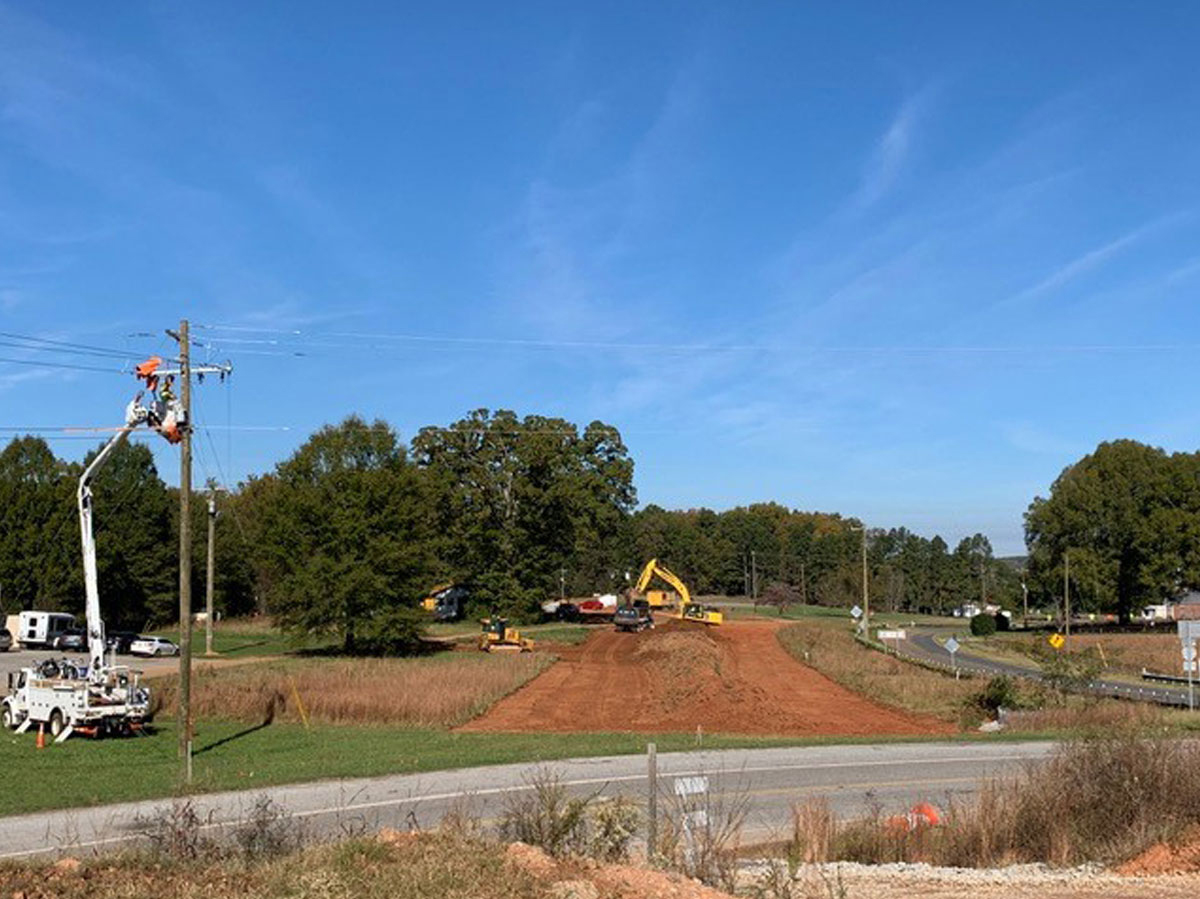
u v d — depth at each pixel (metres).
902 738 33.47
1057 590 117.62
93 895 11.08
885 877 15.15
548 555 102.81
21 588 95.12
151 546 103.25
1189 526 108.88
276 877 11.52
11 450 103.25
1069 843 16.58
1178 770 17.34
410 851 12.55
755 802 22.66
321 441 76.94
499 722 41.94
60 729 36.34
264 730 38.53
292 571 75.12
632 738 34.56
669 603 125.06
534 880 11.42
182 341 31.69
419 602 75.69
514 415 102.38
